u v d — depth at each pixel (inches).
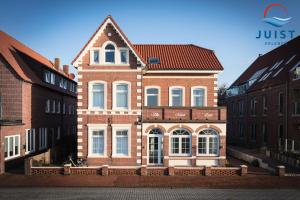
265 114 1267.2
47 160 914.1
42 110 1102.4
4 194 591.5
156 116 862.5
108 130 857.5
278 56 1405.0
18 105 919.7
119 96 866.1
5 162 794.2
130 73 857.5
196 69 928.3
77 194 594.6
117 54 859.4
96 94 865.5
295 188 650.2
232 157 1120.2
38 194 592.4
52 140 1221.1
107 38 860.6
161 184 669.9
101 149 864.3
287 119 1072.2
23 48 1221.1
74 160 937.5
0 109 921.5
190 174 748.6
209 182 687.7
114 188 638.5
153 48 1059.3
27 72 1016.2
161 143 866.1
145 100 952.3
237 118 1643.7
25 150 940.6
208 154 865.5
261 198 578.9
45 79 1154.0
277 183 684.7
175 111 862.5
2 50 957.8
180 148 865.5
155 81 951.0
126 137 864.9
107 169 739.4
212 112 864.9
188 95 947.3
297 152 896.9
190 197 581.3
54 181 684.1
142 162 855.7
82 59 858.8
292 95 1047.6
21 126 909.2
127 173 748.0
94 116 856.9
